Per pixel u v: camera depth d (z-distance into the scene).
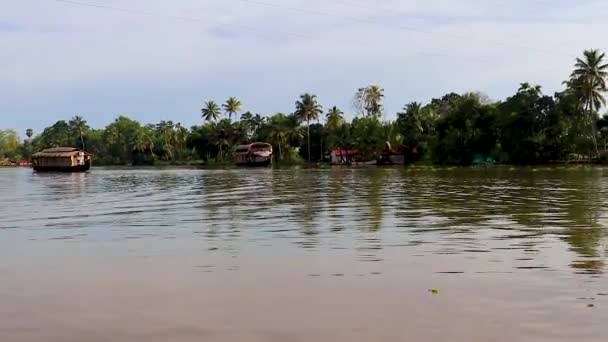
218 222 20.97
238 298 10.12
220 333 8.34
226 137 164.25
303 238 16.62
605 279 10.97
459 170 77.88
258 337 8.15
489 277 11.28
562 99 97.38
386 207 25.70
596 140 96.56
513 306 9.33
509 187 39.00
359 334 8.19
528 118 98.06
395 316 8.95
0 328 8.70
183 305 9.75
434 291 10.30
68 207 28.31
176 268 12.66
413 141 122.50
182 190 41.97
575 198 28.98
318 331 8.34
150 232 18.50
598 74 93.12
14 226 20.66
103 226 20.30
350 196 33.00
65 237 17.67
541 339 7.88
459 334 8.10
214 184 50.41
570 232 16.97
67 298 10.30
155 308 9.60
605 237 15.93
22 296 10.46
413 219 20.84
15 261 13.73
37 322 8.95
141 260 13.65
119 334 8.36
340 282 11.12
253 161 130.38
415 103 125.25
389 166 110.75
